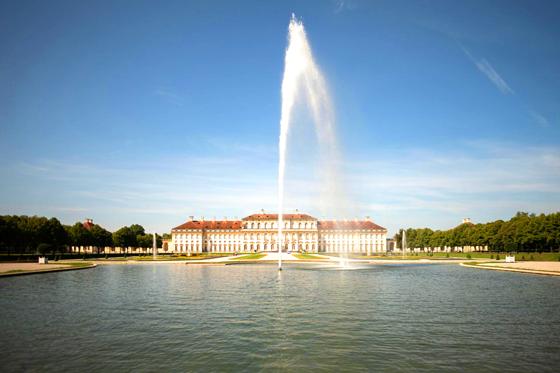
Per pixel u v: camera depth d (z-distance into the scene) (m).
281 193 68.50
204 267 84.56
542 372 18.16
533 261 105.31
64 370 18.41
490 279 57.28
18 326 26.80
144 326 26.52
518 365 19.05
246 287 46.84
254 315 29.88
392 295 40.06
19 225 134.12
